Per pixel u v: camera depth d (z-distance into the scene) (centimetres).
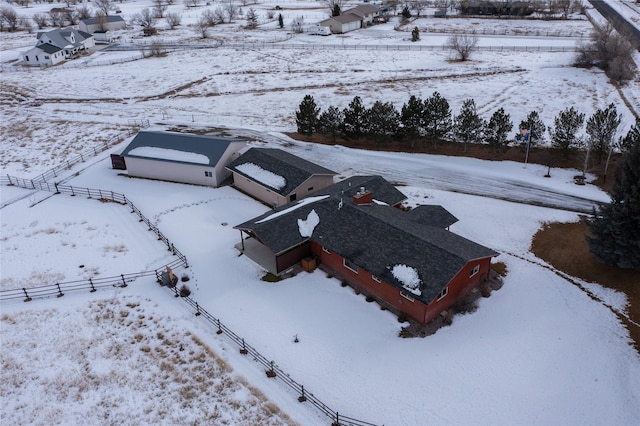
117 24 13450
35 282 3425
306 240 3344
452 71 8275
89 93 8112
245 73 8831
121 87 8375
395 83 7769
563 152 4741
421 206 3747
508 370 2561
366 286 3153
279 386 2528
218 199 4488
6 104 7675
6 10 14425
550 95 6806
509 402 2381
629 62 7675
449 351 2691
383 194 3916
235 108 7044
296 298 3141
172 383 2580
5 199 4681
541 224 3881
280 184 4172
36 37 12694
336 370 2600
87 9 15662
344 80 8069
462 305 2980
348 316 2962
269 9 16100
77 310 3147
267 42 11231
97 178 5044
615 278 3178
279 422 2331
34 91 8306
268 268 3419
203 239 3838
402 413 2345
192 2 17700
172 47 11175
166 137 5078
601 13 12788
